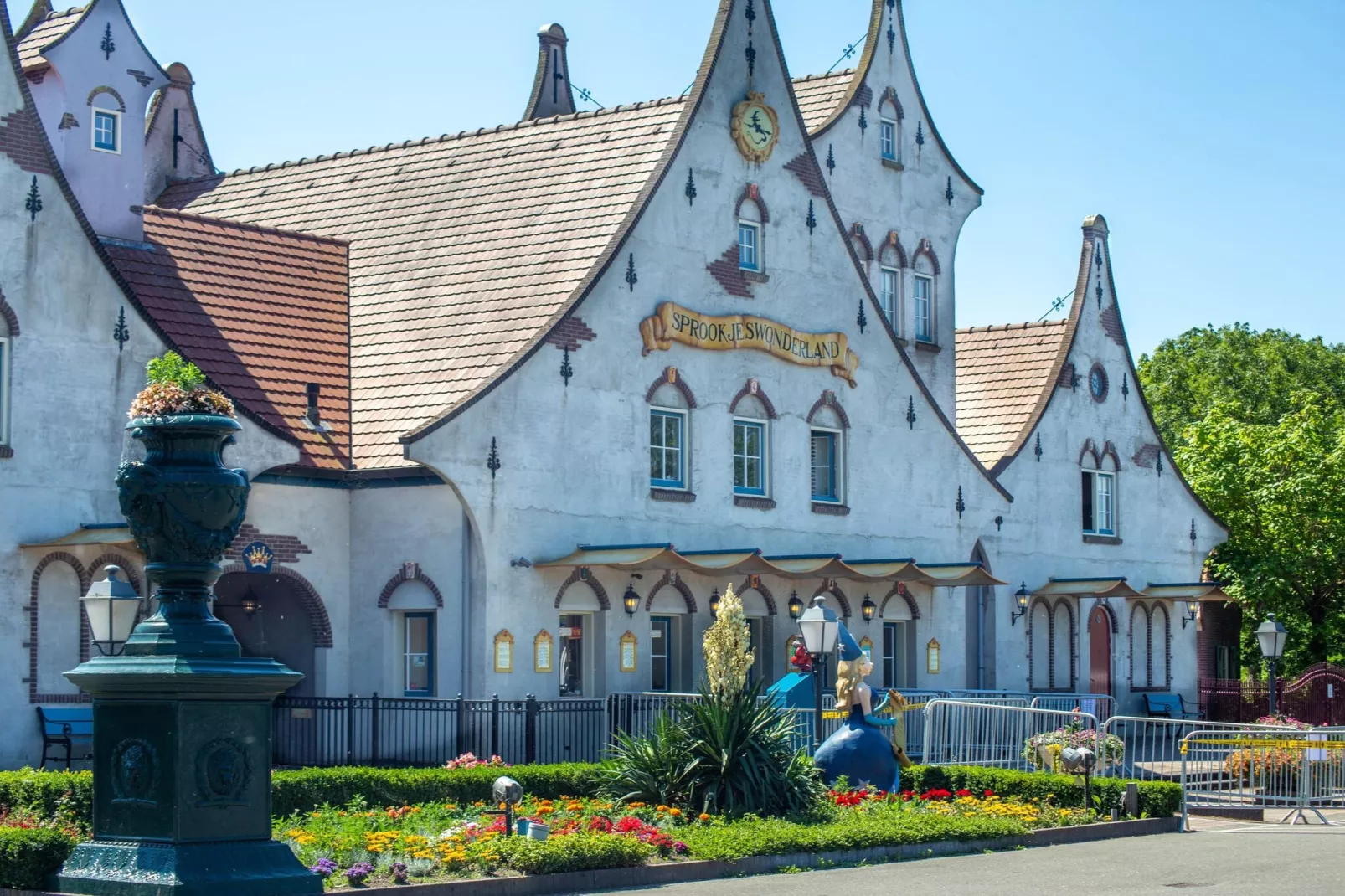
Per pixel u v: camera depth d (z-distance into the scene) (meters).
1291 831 24.83
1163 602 48.81
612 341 32.12
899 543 38.28
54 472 26.48
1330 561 54.16
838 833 20.73
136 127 31.88
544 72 41.09
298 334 32.75
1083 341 46.88
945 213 43.62
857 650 27.22
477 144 36.75
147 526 15.23
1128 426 48.22
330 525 30.80
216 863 14.90
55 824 19.33
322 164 38.91
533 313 31.84
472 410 29.66
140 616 27.03
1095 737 28.09
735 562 31.73
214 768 15.04
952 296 43.62
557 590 30.86
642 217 32.78
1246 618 60.41
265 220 38.06
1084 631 46.03
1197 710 49.44
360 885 16.91
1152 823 24.56
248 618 31.61
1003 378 47.00
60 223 26.81
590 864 18.45
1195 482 55.53
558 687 30.78
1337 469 53.69
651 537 32.66
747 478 35.03
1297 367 75.62
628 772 23.12
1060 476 45.69
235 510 15.41
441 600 30.05
